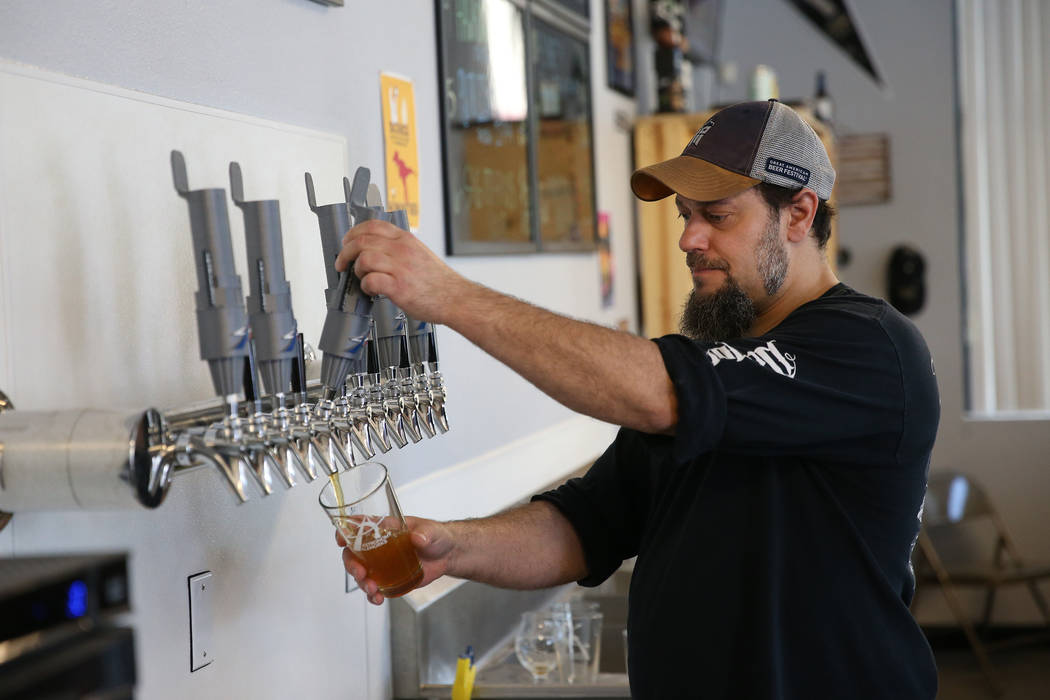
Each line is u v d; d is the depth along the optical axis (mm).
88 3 1187
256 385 1065
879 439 1312
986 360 5008
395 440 1309
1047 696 4242
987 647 4676
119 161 1221
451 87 2219
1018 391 4984
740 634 1333
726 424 1198
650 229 3750
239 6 1476
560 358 1136
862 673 1323
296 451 1134
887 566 1359
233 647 1431
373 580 1304
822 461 1342
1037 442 4852
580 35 3086
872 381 1278
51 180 1118
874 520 1346
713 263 1416
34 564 748
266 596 1511
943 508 4668
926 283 5016
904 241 5039
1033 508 4859
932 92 4977
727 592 1340
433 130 2154
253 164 1487
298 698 1597
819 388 1236
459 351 2299
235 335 1033
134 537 1236
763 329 1477
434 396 1361
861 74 5035
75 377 1149
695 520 1379
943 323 5000
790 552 1334
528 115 2668
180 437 1052
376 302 1248
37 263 1100
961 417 4945
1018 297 4961
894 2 4984
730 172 1383
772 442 1241
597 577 1627
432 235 2154
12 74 1070
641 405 1150
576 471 2971
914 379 1311
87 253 1169
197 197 1025
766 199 1397
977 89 4961
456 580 2107
